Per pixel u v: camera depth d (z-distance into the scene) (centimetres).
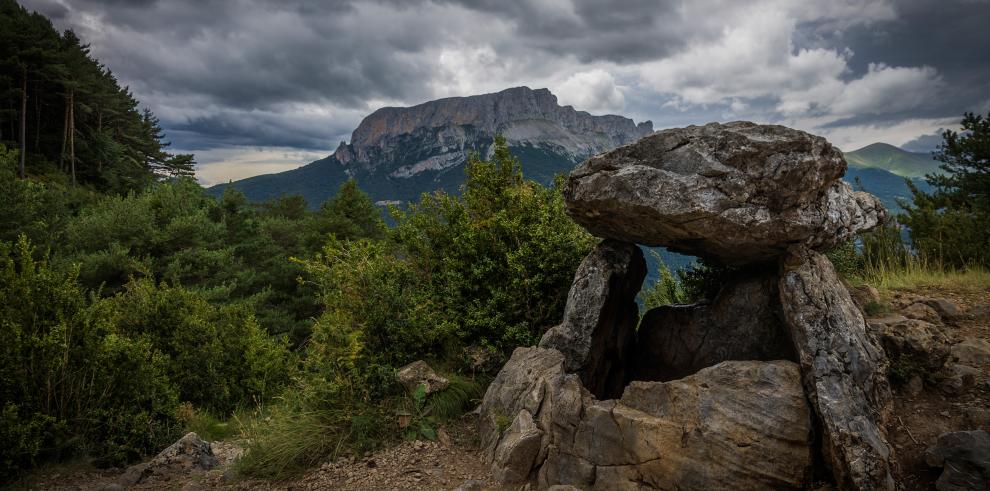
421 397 613
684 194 502
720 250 554
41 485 577
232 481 545
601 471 468
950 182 1467
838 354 448
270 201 4600
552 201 761
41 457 630
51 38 5091
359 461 548
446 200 789
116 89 6975
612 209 548
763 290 588
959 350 582
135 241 2177
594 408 489
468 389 657
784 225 490
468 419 620
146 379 750
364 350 669
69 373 662
